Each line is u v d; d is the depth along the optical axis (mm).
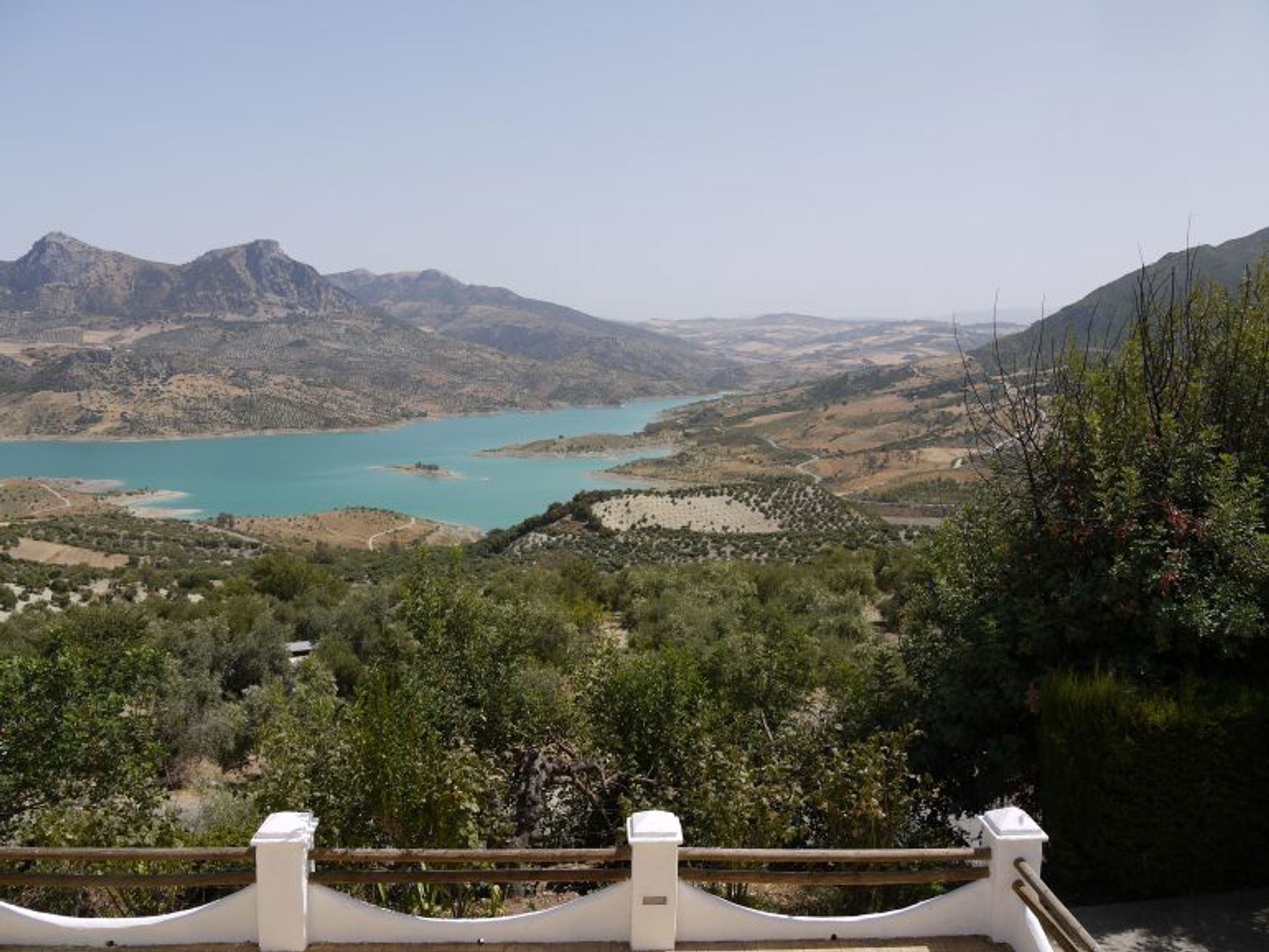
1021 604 7398
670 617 21672
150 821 7531
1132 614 6832
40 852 4879
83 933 5035
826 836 7027
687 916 5133
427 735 7340
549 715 8930
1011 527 7914
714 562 57062
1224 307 8055
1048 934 5125
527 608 13898
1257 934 5996
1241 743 6266
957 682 7402
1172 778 6270
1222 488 6863
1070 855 6512
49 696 8461
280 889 4957
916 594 8492
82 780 8391
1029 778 7273
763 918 5145
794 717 8922
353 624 26906
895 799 6766
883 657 8227
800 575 35406
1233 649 6426
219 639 22938
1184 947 5887
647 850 5008
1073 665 6762
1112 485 7332
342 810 6977
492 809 7648
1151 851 6336
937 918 5211
